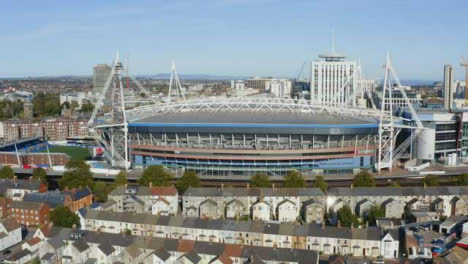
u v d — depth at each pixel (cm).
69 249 12419
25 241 13550
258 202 15838
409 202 16312
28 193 16912
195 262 11756
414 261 12112
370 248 12825
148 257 12019
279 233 13325
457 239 13312
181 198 17888
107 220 14450
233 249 12144
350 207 16150
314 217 15525
